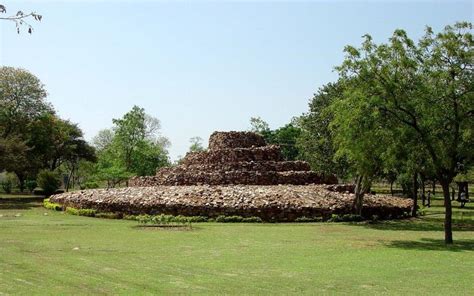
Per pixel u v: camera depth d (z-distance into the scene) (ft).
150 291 35.14
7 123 180.96
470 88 62.34
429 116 62.03
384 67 64.03
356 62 64.59
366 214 104.22
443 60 63.77
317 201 99.19
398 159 64.95
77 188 238.48
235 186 109.60
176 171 125.70
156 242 61.82
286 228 82.12
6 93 180.14
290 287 37.09
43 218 94.84
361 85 64.95
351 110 65.41
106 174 180.45
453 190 183.83
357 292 35.65
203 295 34.17
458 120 62.80
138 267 44.39
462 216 116.37
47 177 186.19
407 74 64.80
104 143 271.69
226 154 127.03
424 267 46.37
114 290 35.29
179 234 70.74
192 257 50.62
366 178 91.56
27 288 35.47
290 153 247.91
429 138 62.49
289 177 118.11
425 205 157.38
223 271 43.19
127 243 60.49
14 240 61.72
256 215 94.12
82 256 49.93
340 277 41.11
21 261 46.34
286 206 94.99
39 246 56.70
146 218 86.74
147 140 199.11
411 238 71.26
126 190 110.22
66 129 203.31
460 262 49.55
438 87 63.46
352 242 65.00
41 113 189.78
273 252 54.90
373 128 64.18
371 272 43.52
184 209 95.14
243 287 36.86
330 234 74.49
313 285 37.86
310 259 50.31
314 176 120.98
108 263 46.14
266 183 116.26
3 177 248.52
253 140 134.31
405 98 62.69
